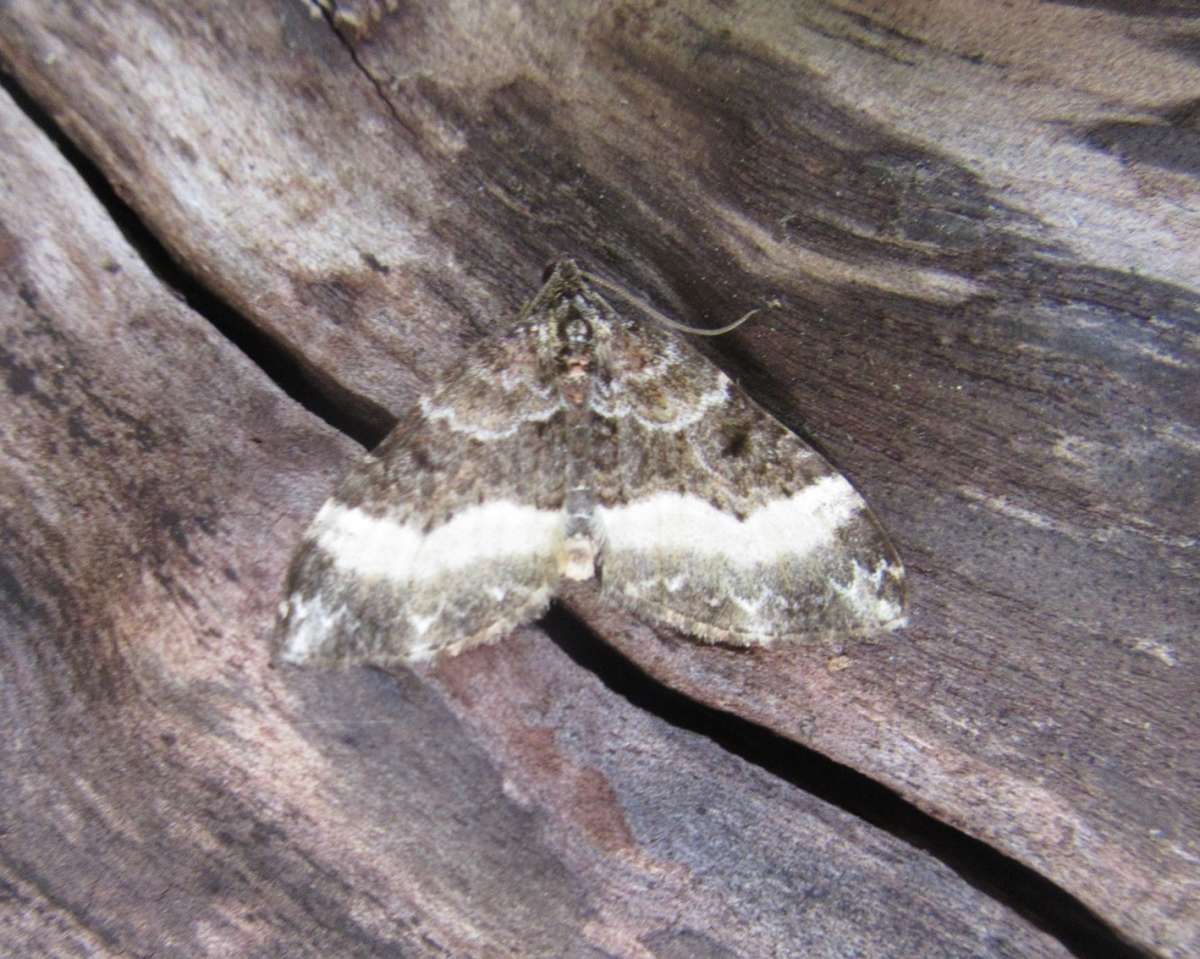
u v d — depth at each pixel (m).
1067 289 0.05
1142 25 0.05
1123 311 0.05
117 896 0.05
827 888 0.05
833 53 0.06
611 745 0.05
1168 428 0.05
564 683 0.05
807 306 0.06
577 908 0.05
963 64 0.05
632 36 0.06
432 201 0.05
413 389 0.05
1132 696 0.05
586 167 0.06
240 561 0.05
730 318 0.06
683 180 0.06
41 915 0.05
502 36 0.05
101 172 0.05
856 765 0.05
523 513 0.05
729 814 0.05
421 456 0.05
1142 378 0.05
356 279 0.05
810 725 0.05
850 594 0.05
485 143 0.05
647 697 0.05
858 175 0.06
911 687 0.05
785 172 0.06
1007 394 0.05
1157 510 0.05
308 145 0.05
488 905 0.05
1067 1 0.05
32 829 0.05
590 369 0.05
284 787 0.05
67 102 0.05
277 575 0.05
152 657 0.05
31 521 0.05
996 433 0.05
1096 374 0.05
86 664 0.05
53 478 0.05
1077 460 0.05
